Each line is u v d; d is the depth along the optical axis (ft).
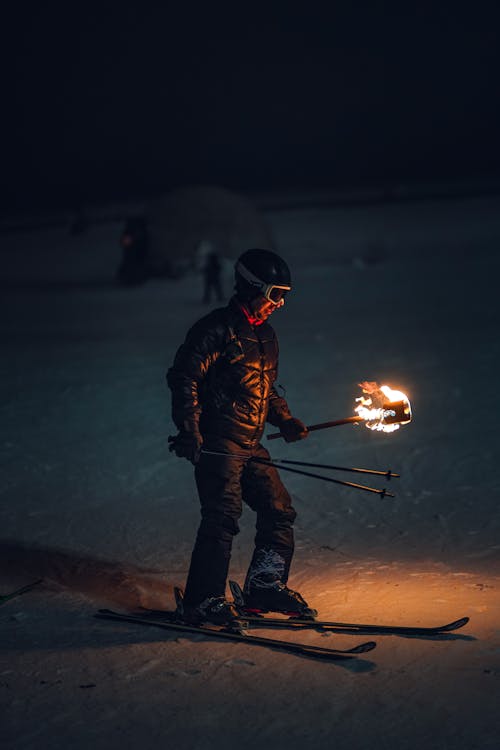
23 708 12.60
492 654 13.93
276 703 12.53
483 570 19.07
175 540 21.93
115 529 22.94
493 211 170.91
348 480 27.14
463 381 43.04
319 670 13.65
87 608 17.26
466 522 22.75
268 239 114.62
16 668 14.12
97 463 30.01
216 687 13.16
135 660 14.32
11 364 53.78
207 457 16.22
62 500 25.77
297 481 27.20
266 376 16.34
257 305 16.16
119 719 12.17
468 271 95.76
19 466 29.84
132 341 62.49
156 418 36.88
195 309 82.58
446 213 173.06
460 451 30.12
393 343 56.18
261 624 15.96
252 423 16.30
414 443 31.53
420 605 16.79
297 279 99.96
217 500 16.15
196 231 108.68
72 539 22.18
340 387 42.91
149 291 99.30
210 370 16.19
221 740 11.48
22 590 18.26
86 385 45.60
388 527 22.58
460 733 11.39
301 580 18.83
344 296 83.97
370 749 11.12
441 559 19.95
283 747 11.25
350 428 34.27
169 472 28.63
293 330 64.64
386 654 14.19
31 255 150.41
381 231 148.97
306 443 32.24
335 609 16.85
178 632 15.71
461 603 16.78
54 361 54.44
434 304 74.59
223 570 16.11
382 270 102.63
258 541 16.88
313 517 23.61
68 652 14.76
